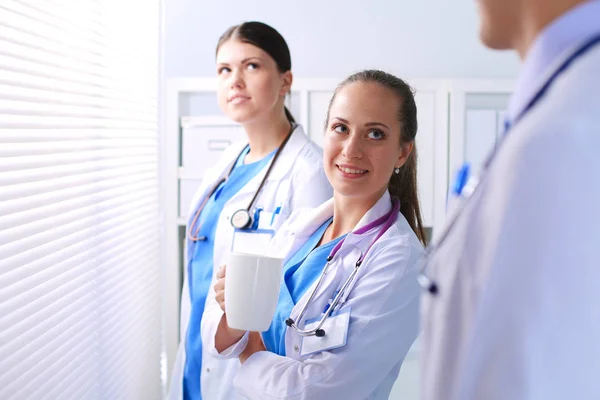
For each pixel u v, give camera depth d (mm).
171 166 2701
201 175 2693
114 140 1952
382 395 1259
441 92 2721
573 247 421
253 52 1782
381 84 1227
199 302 1850
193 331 1844
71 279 1542
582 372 422
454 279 536
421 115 2730
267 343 1344
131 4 2090
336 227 1353
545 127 443
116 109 1950
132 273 2133
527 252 437
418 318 1199
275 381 1150
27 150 1274
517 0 530
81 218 1620
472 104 2771
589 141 426
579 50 475
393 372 1284
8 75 1227
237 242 1690
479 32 581
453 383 530
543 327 428
